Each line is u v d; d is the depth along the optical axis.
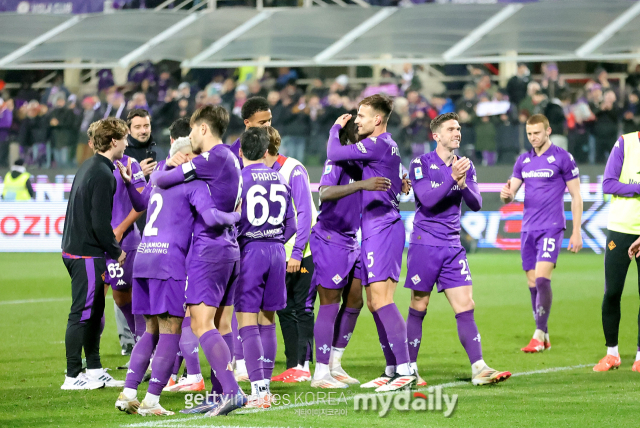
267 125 14.45
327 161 14.30
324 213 13.98
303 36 50.25
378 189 13.12
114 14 54.75
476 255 39.59
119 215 15.97
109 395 13.45
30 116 46.62
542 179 18.67
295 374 14.84
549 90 43.72
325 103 46.94
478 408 12.30
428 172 14.20
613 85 44.06
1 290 28.58
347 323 14.64
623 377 14.93
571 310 24.14
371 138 13.75
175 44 51.34
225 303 12.48
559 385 14.14
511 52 45.75
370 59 48.66
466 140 42.41
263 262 12.79
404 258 38.62
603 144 40.75
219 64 49.53
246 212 12.78
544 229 18.55
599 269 34.06
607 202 39.59
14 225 43.88
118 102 46.97
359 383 14.54
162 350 11.99
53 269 35.16
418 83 46.03
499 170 40.34
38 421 11.56
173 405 12.76
